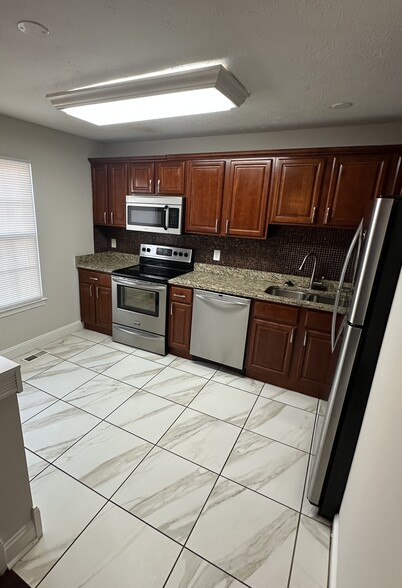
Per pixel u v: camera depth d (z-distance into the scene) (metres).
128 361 3.17
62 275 3.58
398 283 1.19
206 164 2.96
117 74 1.82
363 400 1.40
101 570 1.33
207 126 2.82
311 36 1.33
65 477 1.78
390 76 1.66
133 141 3.66
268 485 1.79
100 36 1.41
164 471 1.85
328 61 1.54
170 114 2.24
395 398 0.88
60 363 3.08
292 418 2.38
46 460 1.89
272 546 1.47
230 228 3.00
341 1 1.09
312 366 2.59
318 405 2.55
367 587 0.82
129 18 1.26
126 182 3.46
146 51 1.53
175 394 2.62
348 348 1.37
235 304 2.77
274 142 2.94
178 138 3.39
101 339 3.68
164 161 3.17
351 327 1.35
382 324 1.30
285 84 1.83
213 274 3.40
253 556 1.42
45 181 3.18
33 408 2.37
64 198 3.43
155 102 1.98
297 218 2.69
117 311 3.48
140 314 3.32
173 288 3.09
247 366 2.89
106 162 3.53
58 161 3.28
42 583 1.28
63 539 1.44
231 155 2.81
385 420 0.95
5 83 1.98
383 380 1.10
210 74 1.63
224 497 1.70
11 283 3.05
